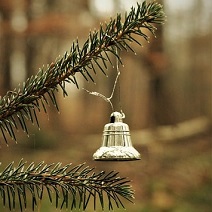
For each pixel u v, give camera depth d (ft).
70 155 65.72
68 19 79.05
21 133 65.36
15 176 6.23
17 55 96.94
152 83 90.79
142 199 52.85
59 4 83.05
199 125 80.33
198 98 122.93
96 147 71.72
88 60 6.47
